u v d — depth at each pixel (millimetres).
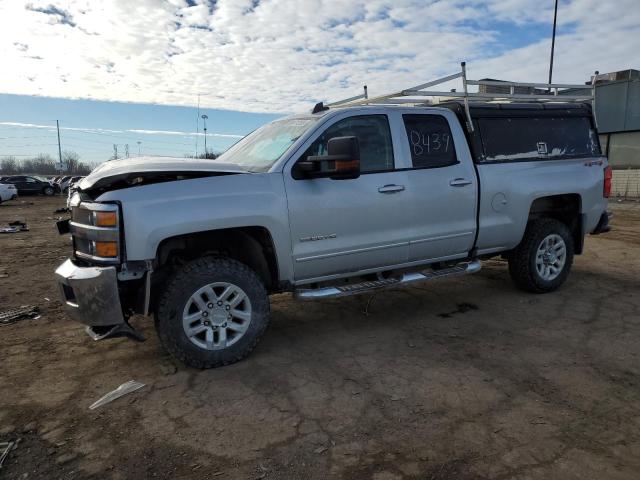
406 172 4520
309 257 4121
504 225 5121
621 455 2646
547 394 3322
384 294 5805
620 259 7453
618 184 18125
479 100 5336
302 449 2748
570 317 4844
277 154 4223
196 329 3705
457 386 3451
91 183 3516
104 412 3170
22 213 21391
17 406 3264
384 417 3064
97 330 3678
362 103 5367
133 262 3529
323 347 4215
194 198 3646
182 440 2852
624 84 17625
